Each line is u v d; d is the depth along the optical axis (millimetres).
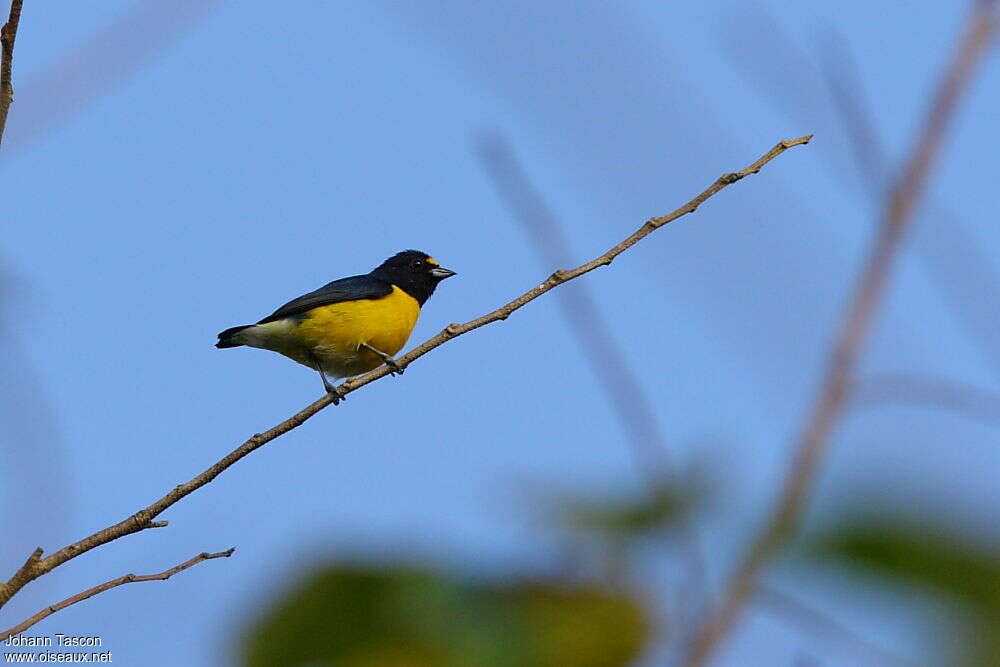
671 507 3580
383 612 3838
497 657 3631
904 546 3180
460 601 3766
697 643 3318
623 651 3502
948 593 3109
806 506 3416
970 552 3146
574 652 3584
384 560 3898
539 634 3664
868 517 3277
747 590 3324
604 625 3514
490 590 3781
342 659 3795
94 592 7031
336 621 3842
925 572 3129
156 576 6703
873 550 3221
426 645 3777
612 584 3588
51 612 6922
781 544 3354
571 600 3695
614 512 3641
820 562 3248
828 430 3836
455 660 3646
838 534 3287
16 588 7137
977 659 3023
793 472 3520
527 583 3814
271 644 3912
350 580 3824
